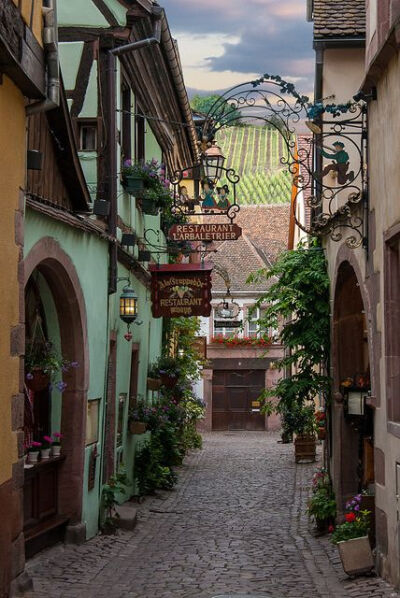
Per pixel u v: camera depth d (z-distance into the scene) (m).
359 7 14.89
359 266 11.28
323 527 13.30
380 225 9.84
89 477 12.16
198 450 28.80
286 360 14.72
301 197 29.92
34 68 8.25
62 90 9.84
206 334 42.16
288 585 9.70
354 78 14.84
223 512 15.62
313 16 14.99
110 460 14.21
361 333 13.77
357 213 11.27
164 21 14.71
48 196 10.34
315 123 11.24
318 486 14.43
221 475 21.33
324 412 15.75
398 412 9.44
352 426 13.20
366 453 12.62
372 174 10.34
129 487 16.33
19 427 8.25
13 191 8.07
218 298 42.28
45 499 11.06
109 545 11.95
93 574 10.14
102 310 12.87
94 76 13.54
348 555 9.83
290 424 24.03
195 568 10.73
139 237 16.95
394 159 9.09
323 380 14.22
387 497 9.50
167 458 18.80
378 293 10.01
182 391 21.11
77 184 11.07
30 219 9.34
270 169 90.69
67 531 11.43
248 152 94.31
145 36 15.24
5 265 7.85
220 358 41.72
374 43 10.21
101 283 12.79
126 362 15.59
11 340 8.02
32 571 9.95
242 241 44.78
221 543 12.56
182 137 24.00
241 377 41.88
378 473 9.98
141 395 17.45
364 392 12.39
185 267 15.75
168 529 13.75
